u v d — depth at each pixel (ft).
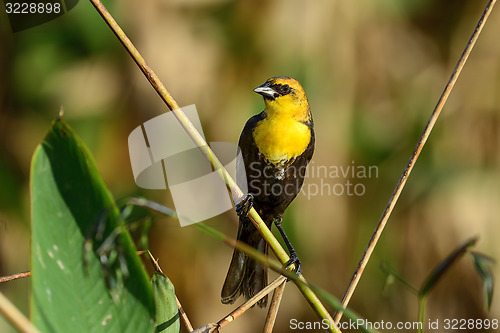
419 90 37.96
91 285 10.11
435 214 37.55
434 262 37.47
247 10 35.14
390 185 36.88
